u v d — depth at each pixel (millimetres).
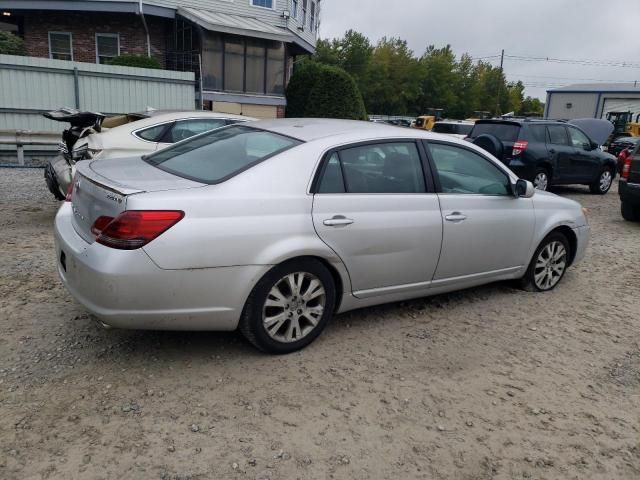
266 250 3348
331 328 4160
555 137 11969
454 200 4336
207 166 3670
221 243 3193
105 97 14000
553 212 5195
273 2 21938
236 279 3277
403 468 2664
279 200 3428
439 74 74312
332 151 3744
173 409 2988
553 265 5375
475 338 4184
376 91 68375
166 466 2551
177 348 3654
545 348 4098
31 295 4387
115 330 3836
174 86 14812
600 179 13031
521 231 4875
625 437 3045
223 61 19688
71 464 2521
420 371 3604
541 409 3262
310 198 3551
